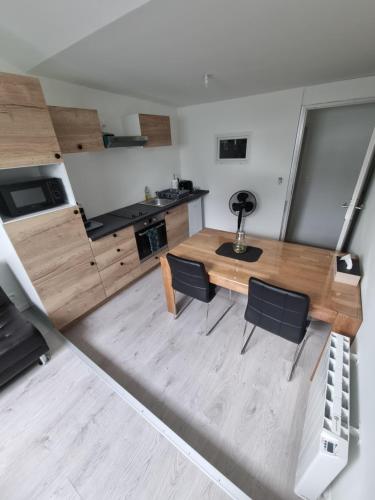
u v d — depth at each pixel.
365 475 0.73
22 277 2.07
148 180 3.60
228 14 1.18
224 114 3.45
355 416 1.00
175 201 3.46
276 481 1.21
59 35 1.42
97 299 2.50
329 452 0.86
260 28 1.34
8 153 1.59
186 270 1.85
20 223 1.75
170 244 3.49
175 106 3.73
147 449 1.32
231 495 1.12
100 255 2.41
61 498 1.17
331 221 3.55
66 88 2.32
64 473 1.25
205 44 1.54
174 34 1.38
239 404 1.57
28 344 1.70
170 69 2.02
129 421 1.46
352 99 2.55
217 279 1.82
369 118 2.81
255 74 2.22
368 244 1.70
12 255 1.92
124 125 3.00
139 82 2.38
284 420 1.46
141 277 3.14
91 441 1.38
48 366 1.86
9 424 1.49
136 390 1.70
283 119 3.02
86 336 2.21
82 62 1.79
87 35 1.37
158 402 1.61
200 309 2.47
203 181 4.14
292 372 1.73
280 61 1.89
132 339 2.15
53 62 1.78
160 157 3.74
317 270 1.77
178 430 1.45
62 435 1.42
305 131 3.14
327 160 3.22
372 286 1.27
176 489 1.17
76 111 2.06
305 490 1.07
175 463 1.26
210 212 4.32
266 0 1.08
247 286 1.64
